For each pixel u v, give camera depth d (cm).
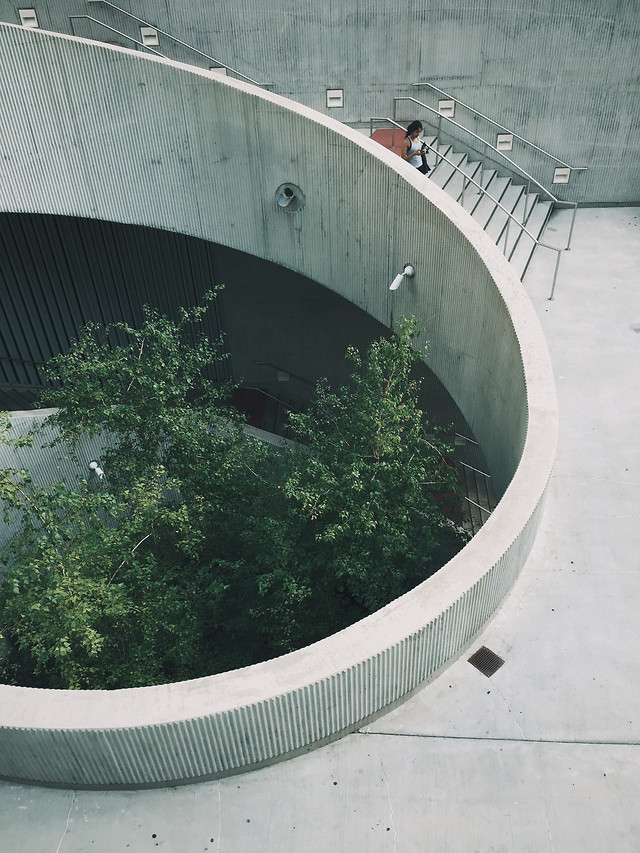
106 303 1515
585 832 535
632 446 851
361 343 1523
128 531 870
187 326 1562
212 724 539
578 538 746
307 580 891
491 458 935
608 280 1133
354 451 901
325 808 557
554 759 577
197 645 928
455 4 1188
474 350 923
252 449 1027
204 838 545
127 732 532
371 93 1307
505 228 1119
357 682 566
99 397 945
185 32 1289
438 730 599
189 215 1162
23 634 849
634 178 1294
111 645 870
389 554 834
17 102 1062
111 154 1111
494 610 672
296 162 1042
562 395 922
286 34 1266
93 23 1312
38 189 1149
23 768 573
